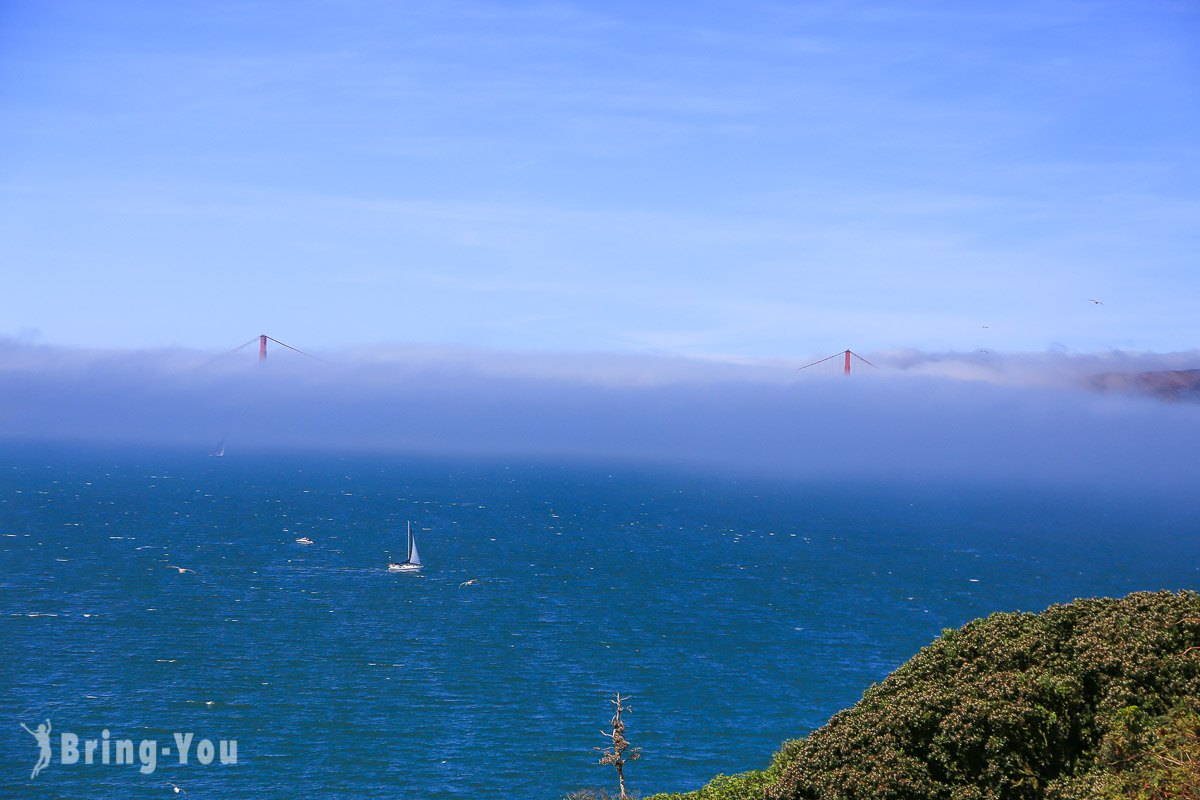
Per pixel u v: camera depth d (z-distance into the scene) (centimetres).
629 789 6381
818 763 2728
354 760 6875
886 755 2586
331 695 8531
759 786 3297
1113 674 2588
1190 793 2039
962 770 2502
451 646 10619
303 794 6234
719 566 18238
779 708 8400
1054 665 2680
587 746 7256
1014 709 2519
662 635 11494
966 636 3027
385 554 18688
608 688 8956
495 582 15575
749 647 10875
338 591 14238
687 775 6694
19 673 9000
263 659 9788
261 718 7819
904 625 12375
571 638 11219
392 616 12350
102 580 14538
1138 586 16150
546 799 6209
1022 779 2403
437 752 7075
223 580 14888
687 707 8356
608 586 15438
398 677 9194
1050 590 15538
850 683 9325
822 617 12862
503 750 7131
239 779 6462
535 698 8562
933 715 2612
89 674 9044
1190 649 2533
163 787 6294
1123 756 2292
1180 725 2278
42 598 12912
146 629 11112
